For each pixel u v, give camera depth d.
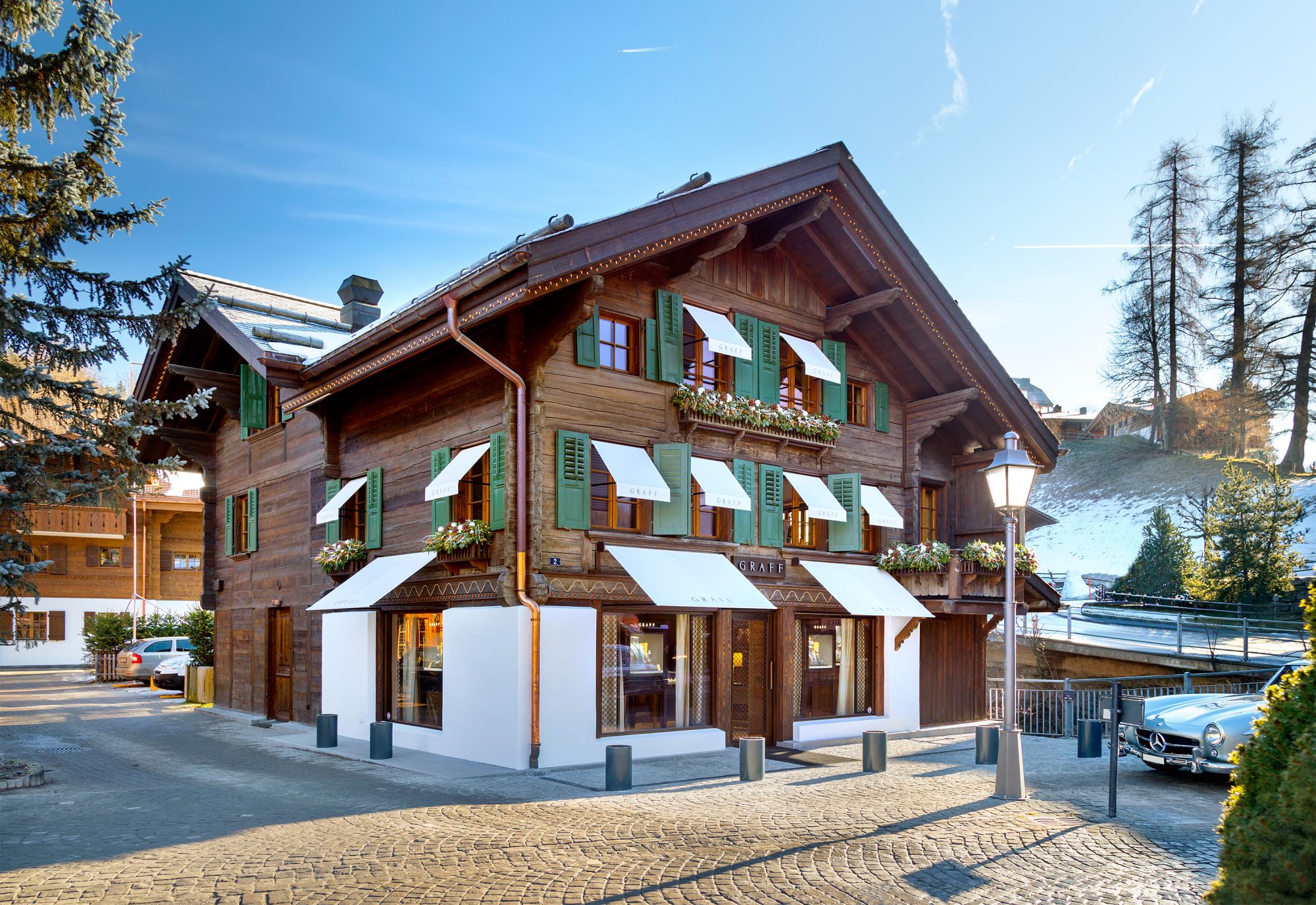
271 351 16.86
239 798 10.60
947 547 18.30
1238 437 52.97
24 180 12.88
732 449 15.97
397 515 16.30
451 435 15.04
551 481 13.53
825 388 17.78
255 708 20.95
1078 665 25.42
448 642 14.30
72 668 40.97
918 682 18.72
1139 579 36.69
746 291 16.83
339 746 15.37
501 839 8.52
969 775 12.47
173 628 32.50
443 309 13.15
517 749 12.77
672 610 15.00
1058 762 14.00
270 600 20.56
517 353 13.49
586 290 12.64
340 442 18.25
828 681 17.39
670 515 14.45
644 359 14.87
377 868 7.50
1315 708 5.08
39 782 11.68
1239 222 52.97
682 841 8.46
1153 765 12.41
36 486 12.37
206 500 23.92
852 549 17.11
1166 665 23.47
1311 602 5.30
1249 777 5.28
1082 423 75.75
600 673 13.84
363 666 16.48
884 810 9.96
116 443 13.06
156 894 6.80
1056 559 52.12
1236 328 52.06
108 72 13.28
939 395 19.22
